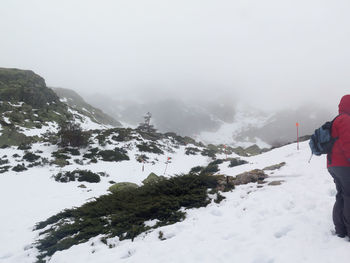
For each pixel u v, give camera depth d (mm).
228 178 6730
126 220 5035
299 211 4043
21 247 5715
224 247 3348
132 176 20109
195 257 3248
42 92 44031
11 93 36844
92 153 25516
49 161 20594
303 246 2904
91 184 15719
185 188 5887
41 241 5426
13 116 31453
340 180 2701
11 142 25438
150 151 32000
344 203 2740
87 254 4156
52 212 8852
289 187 5449
